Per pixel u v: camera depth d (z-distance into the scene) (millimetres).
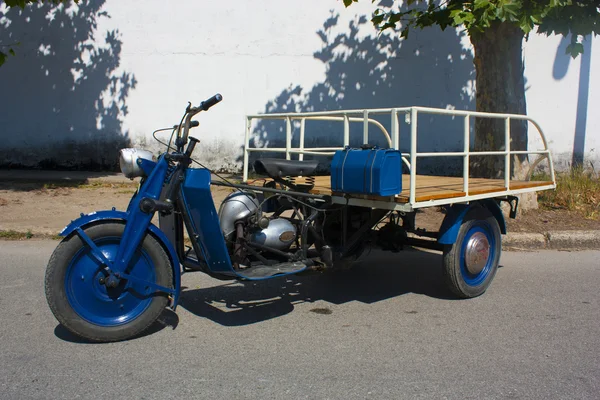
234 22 11430
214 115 11656
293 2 11352
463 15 6898
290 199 4992
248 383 3629
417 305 5285
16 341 4215
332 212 5246
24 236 7527
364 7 11375
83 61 11695
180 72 11602
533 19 6770
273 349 4195
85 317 4066
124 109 11766
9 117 11930
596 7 7465
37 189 10172
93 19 11578
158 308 4285
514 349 4266
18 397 3387
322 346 4270
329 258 5039
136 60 11625
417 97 11656
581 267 6738
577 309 5219
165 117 11719
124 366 3834
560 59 11555
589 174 11047
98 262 4090
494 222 5648
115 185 10727
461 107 11766
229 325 4680
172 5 11438
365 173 4527
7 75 11820
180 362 3924
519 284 6008
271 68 11531
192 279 6000
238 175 11648
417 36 11484
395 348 4250
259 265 4820
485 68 8500
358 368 3887
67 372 3725
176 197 4391
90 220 4043
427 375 3795
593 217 8797
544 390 3611
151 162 4305
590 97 11703
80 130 11883
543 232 7891
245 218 4762
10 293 5332
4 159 12039
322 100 11602
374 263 6867
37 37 11695
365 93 11609
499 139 8453
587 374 3854
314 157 11672
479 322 4844
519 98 8562
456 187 5539
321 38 11453
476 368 3918
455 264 5266
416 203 4598
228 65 11539
